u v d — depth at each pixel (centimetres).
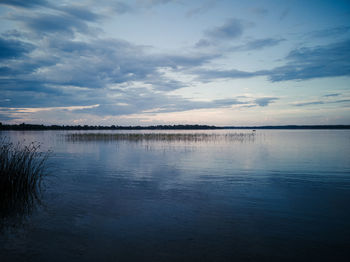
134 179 1005
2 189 719
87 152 1942
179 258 418
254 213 626
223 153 1888
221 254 431
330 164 1373
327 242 474
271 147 2366
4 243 463
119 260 412
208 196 771
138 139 3447
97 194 788
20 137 3772
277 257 422
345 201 720
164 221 574
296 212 633
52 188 856
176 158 1609
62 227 537
